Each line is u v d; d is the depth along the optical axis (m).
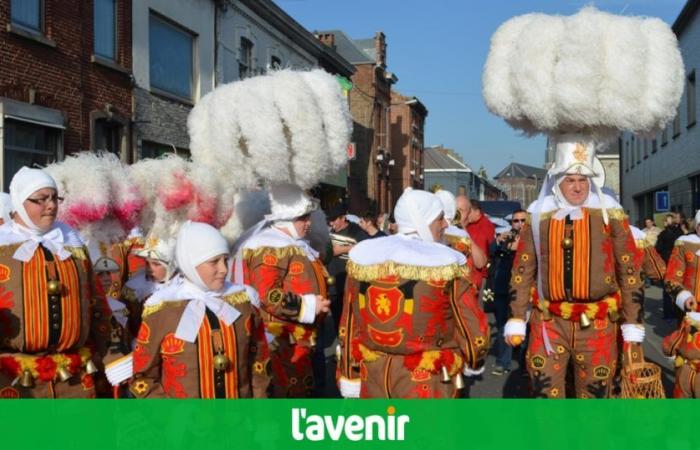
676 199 26.42
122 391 4.20
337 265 8.43
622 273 4.55
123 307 4.66
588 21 4.42
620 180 44.31
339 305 8.53
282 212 4.74
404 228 3.84
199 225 3.59
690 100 23.78
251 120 4.42
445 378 3.62
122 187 4.98
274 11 22.02
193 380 3.42
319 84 4.75
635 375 4.51
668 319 11.70
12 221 3.95
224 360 3.43
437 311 3.61
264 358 3.70
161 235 4.96
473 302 3.70
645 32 4.56
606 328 4.52
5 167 11.29
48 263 3.80
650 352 9.13
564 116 4.49
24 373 3.71
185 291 3.55
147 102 15.34
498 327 8.11
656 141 30.98
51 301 3.76
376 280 3.65
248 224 5.57
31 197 3.83
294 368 4.65
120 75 14.36
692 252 5.82
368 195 38.44
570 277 4.49
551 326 4.62
